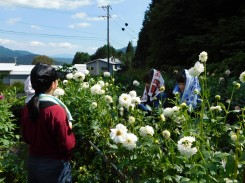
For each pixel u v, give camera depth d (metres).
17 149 6.37
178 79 4.52
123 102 3.64
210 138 3.04
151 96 5.14
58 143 3.05
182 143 2.41
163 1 25.66
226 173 2.39
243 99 6.62
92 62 64.00
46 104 3.05
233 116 5.08
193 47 19.19
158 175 2.77
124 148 3.20
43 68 3.11
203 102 3.09
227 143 3.04
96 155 4.42
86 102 4.89
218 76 10.04
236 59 12.16
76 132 5.00
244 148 2.67
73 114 4.93
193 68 3.16
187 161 2.58
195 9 22.28
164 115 3.17
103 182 4.09
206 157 2.45
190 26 23.12
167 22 23.84
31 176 3.16
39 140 3.08
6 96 9.48
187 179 2.43
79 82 5.74
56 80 3.20
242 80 2.99
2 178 4.74
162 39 24.25
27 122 3.15
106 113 4.48
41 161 3.10
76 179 4.54
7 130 6.41
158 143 2.88
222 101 6.79
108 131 4.32
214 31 18.67
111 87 5.55
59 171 3.13
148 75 5.23
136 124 3.88
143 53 37.34
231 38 16.72
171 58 23.67
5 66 76.62
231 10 21.05
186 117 3.04
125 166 3.39
